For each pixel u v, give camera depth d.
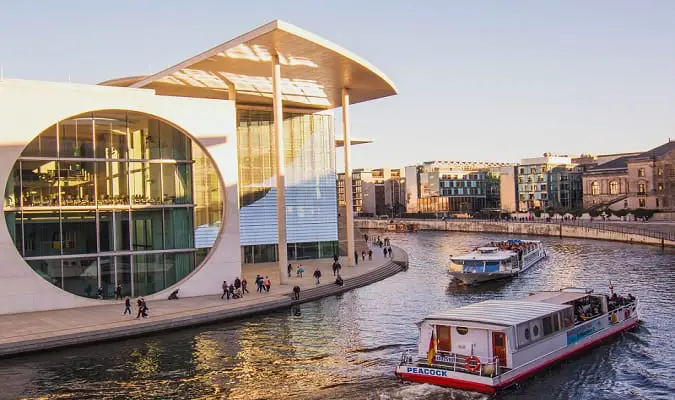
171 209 46.72
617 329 35.12
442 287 54.88
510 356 26.81
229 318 40.53
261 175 70.62
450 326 28.19
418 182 194.25
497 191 197.75
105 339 34.72
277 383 27.67
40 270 41.69
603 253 82.06
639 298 46.28
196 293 46.75
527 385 27.12
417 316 41.25
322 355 31.92
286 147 72.50
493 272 57.03
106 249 44.06
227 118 48.56
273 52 51.59
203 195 48.06
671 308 42.31
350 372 29.09
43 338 32.78
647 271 62.03
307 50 50.78
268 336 35.91
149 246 45.72
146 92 45.38
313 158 74.25
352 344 34.03
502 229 136.12
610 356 31.31
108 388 27.23
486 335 27.42
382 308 44.22
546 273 63.22
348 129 66.31
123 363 30.73
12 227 40.88
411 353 31.95
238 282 46.12
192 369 29.75
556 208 153.38
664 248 87.56
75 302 42.25
